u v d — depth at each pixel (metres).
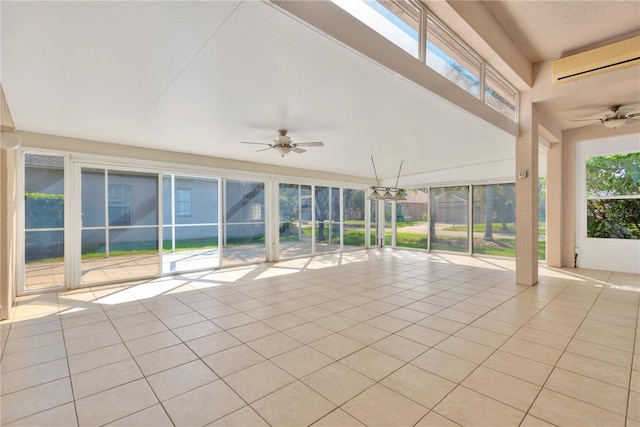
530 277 4.98
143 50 2.39
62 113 3.74
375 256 8.45
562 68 4.10
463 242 8.48
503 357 2.56
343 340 2.91
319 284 5.18
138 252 5.54
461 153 6.43
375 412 1.87
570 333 3.05
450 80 3.29
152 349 2.73
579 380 2.20
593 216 6.28
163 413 1.87
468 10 3.13
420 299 4.27
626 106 4.78
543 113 5.21
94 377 2.28
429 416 1.82
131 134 4.71
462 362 2.47
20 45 2.29
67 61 2.53
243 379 2.24
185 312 3.72
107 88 3.06
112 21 2.03
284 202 7.91
